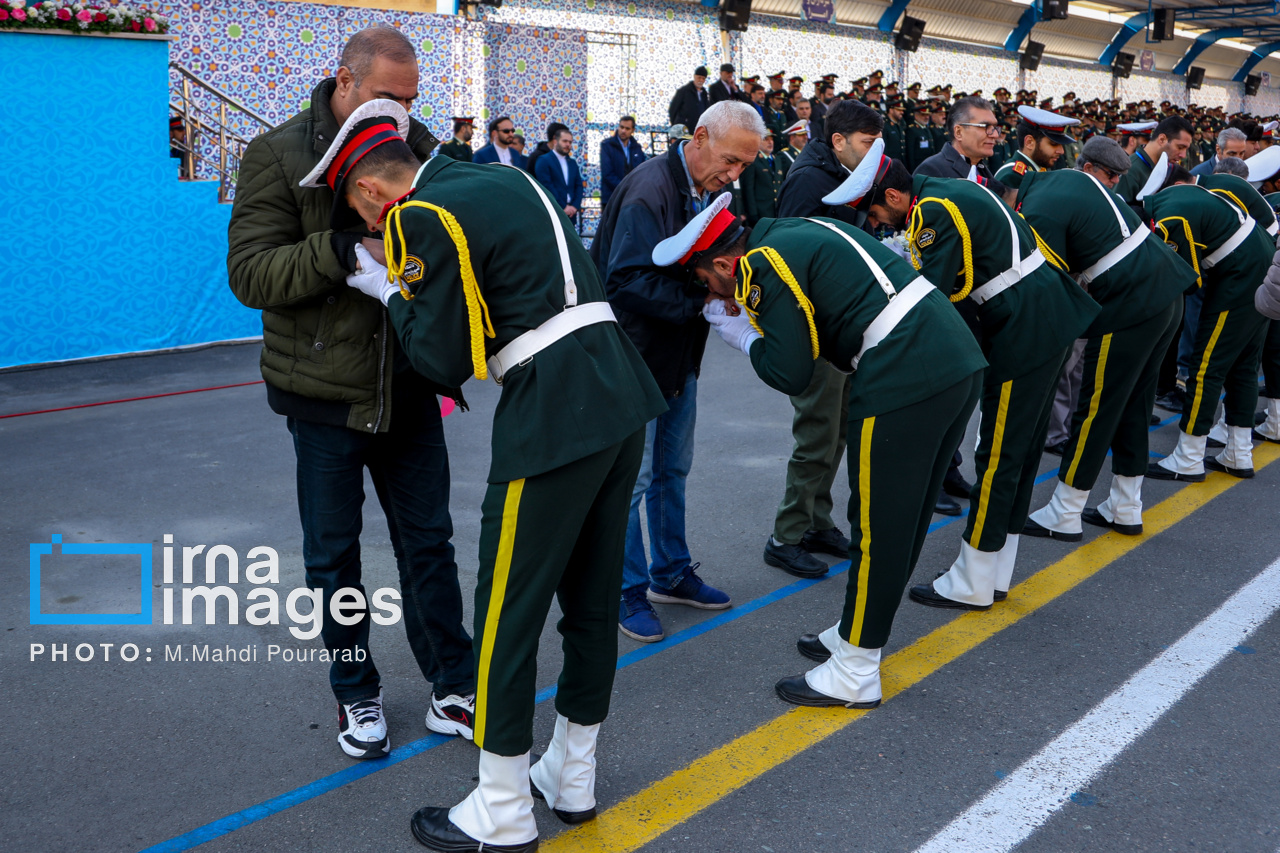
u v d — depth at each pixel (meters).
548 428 1.91
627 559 3.16
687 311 2.80
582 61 12.56
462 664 2.55
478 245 1.86
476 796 2.11
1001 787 2.37
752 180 10.06
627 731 2.62
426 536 2.48
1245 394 4.80
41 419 5.44
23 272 6.50
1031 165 4.41
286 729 2.57
